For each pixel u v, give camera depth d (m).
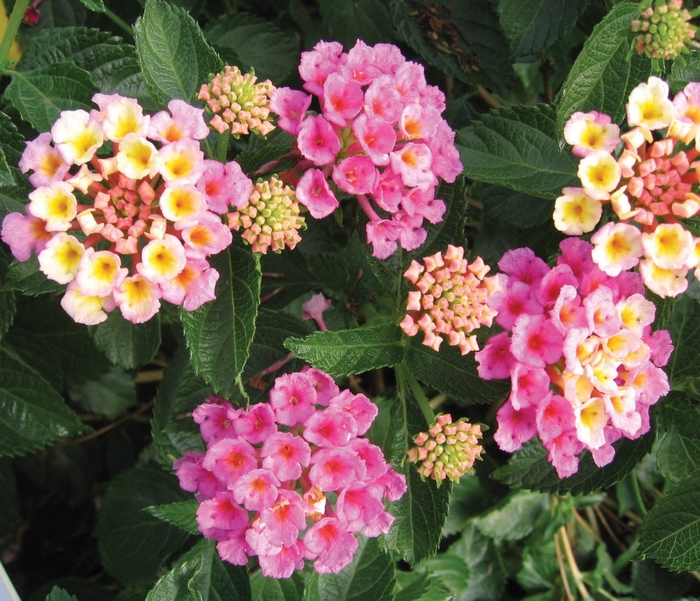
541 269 0.20
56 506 0.30
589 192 0.19
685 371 0.23
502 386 0.20
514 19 0.23
